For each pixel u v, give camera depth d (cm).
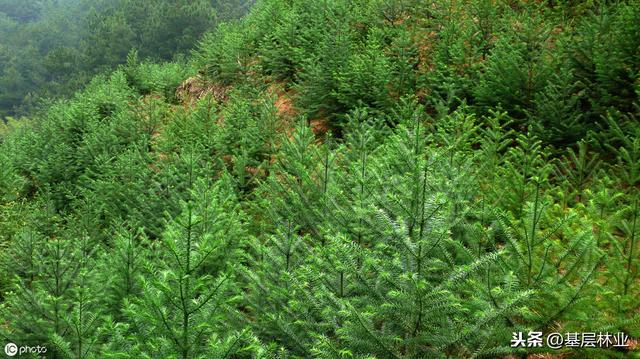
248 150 897
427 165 357
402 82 955
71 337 417
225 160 959
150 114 1320
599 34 780
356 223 454
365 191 490
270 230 621
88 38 9500
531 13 1048
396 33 1165
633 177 552
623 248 423
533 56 803
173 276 307
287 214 588
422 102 952
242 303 433
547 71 757
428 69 971
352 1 1407
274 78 1313
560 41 815
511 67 767
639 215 411
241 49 1453
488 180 619
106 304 452
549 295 362
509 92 774
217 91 1493
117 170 974
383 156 608
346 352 298
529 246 371
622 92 692
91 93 1723
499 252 326
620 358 350
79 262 515
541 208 388
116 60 8081
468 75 898
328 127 1040
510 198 557
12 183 1199
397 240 335
